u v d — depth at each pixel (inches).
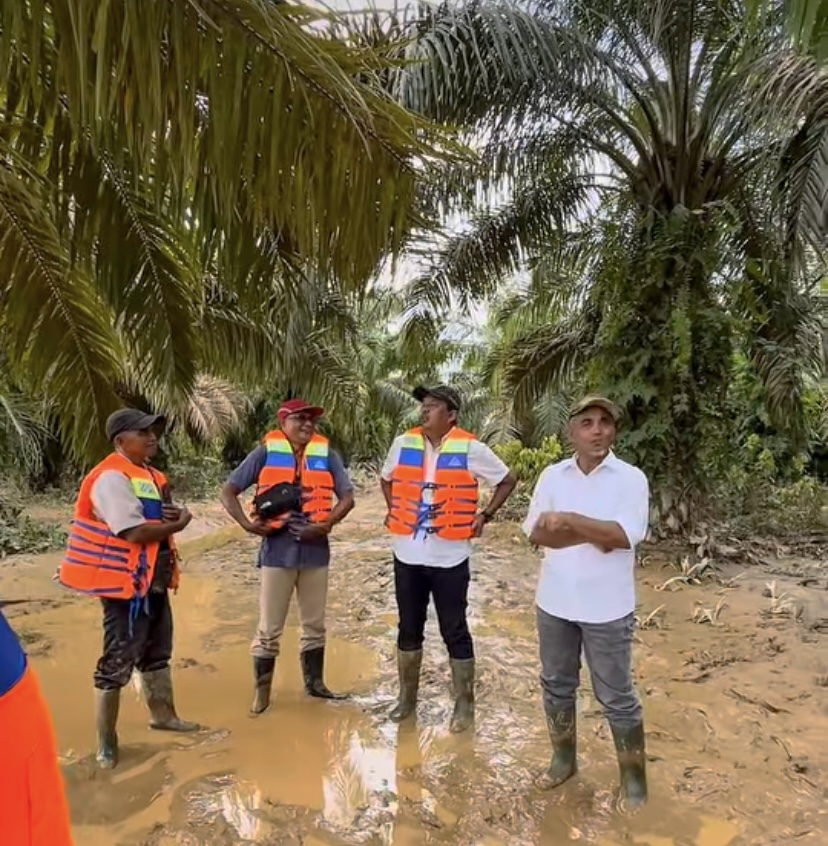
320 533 166.4
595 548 122.3
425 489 155.9
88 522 137.9
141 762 138.0
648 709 160.6
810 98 232.2
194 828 116.3
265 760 139.4
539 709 163.9
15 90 119.0
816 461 518.9
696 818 119.0
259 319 176.4
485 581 286.5
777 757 138.9
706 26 281.1
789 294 318.0
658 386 308.7
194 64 83.7
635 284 307.1
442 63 227.9
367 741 148.1
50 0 81.5
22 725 46.7
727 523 360.8
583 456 125.4
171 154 97.0
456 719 153.6
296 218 102.2
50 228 151.1
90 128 114.1
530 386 394.0
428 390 159.8
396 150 102.0
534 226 343.0
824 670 182.1
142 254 165.5
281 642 214.1
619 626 121.6
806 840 112.9
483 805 123.6
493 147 289.1
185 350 186.7
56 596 264.1
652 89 307.0
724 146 304.5
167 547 149.4
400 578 156.9
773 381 323.3
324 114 92.6
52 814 47.8
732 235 307.0
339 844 113.0
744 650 197.6
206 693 174.4
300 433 170.1
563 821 118.8
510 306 438.0
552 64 251.9
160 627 150.3
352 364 569.6
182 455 598.5
